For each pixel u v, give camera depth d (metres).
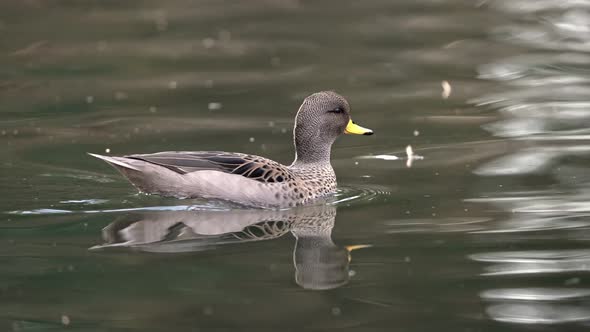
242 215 13.36
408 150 16.84
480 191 14.27
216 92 20.89
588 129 17.77
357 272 10.95
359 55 24.16
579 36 26.19
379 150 17.02
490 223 12.70
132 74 22.33
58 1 29.36
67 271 10.91
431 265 11.13
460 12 28.89
